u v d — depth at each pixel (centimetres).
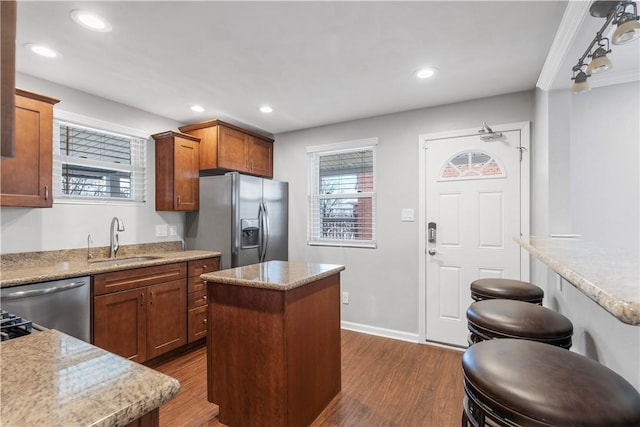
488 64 236
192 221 361
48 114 237
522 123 288
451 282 316
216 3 167
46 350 81
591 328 135
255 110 335
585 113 257
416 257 332
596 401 72
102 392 62
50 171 238
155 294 274
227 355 196
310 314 200
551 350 96
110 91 284
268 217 373
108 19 180
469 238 309
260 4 168
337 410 212
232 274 202
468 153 310
